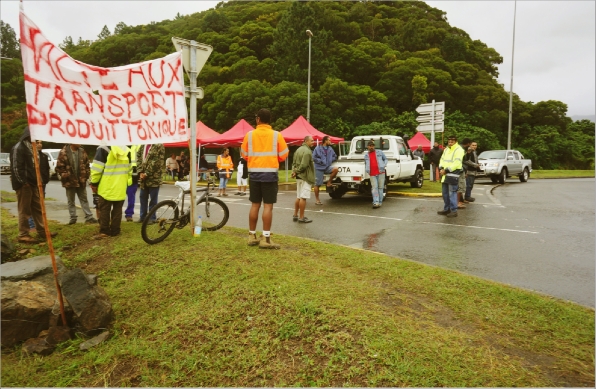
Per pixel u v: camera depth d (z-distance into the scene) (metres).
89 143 4.80
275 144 5.53
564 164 51.16
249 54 49.06
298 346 3.16
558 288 4.53
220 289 4.18
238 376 2.92
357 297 3.87
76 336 3.60
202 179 22.72
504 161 19.89
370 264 4.98
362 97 44.19
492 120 49.75
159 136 5.50
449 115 47.66
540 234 7.40
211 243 5.83
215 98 40.94
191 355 3.20
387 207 11.01
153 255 5.41
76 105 4.67
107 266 5.26
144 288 4.46
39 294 3.82
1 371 3.11
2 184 19.89
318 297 3.81
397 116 44.12
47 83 4.34
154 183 7.69
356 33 57.16
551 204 11.49
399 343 3.06
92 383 2.99
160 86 5.51
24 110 51.94
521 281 4.77
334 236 7.33
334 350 3.04
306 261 5.01
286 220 9.05
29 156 6.39
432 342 3.10
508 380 2.69
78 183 7.84
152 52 55.38
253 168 5.57
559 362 2.91
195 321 3.64
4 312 3.50
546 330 3.36
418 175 15.59
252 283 4.20
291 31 44.28
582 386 2.65
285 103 36.59
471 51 61.41
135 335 3.63
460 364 2.84
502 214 9.72
